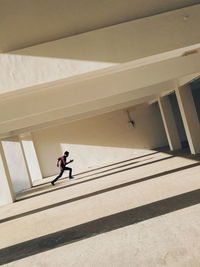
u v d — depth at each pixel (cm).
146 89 1717
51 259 666
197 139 1864
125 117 2845
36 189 2077
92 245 691
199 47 922
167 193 994
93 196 1273
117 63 748
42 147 2797
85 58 750
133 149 2841
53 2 579
